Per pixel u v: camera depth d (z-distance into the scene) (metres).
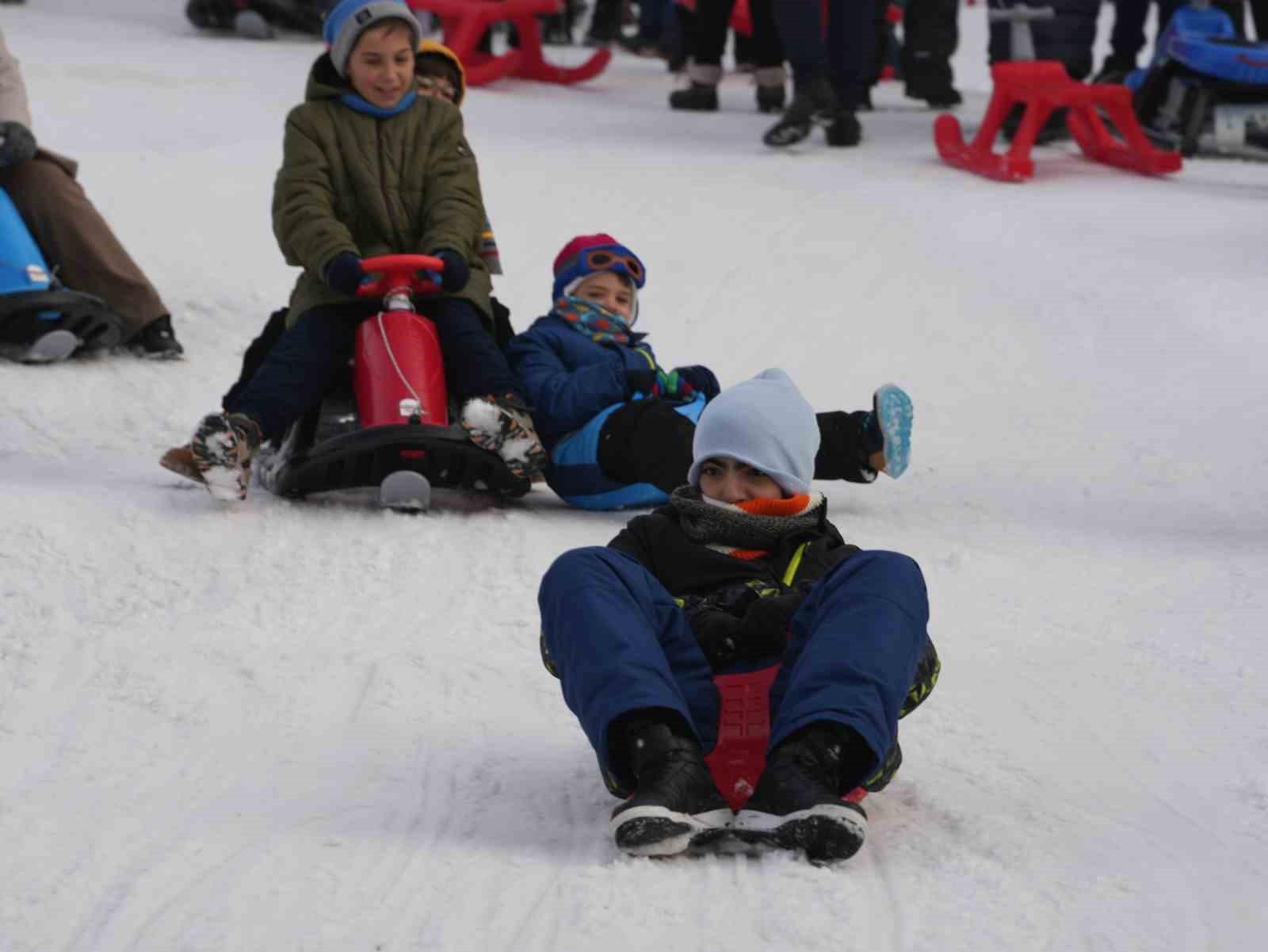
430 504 10.40
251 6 31.00
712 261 17.47
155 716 6.96
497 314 11.11
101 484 10.37
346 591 8.64
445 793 6.19
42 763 6.46
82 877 5.40
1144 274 17.19
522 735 6.82
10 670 7.41
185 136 21.30
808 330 15.40
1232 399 13.55
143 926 5.03
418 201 10.63
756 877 5.26
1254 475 11.64
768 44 26.61
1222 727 7.01
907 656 5.45
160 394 12.71
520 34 29.06
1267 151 23.89
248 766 6.45
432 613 8.38
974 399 13.58
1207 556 9.73
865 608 5.50
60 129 21.19
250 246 17.12
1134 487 11.34
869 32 23.75
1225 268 17.47
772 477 6.30
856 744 5.41
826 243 18.19
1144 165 22.48
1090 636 8.27
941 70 28.23
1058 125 24.62
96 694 7.18
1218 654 7.98
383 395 9.91
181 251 16.75
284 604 8.40
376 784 6.27
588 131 24.25
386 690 7.28
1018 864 5.53
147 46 28.73
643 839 5.21
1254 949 4.95
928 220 19.28
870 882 5.31
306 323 10.21
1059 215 19.75
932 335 15.32
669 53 31.89
